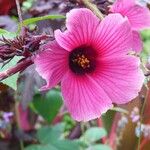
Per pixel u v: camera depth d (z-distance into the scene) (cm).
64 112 43
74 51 20
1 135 39
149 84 22
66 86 20
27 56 19
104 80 20
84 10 19
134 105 23
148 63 22
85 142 38
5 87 22
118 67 20
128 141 34
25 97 32
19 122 41
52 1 32
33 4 35
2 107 37
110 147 38
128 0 24
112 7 24
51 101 38
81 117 20
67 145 38
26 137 39
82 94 20
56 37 19
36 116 43
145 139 33
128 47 20
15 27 31
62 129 39
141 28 24
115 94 20
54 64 19
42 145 38
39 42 19
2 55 19
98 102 20
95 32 20
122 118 35
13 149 39
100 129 38
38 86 30
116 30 20
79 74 20
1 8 31
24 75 31
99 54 20
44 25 26
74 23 19
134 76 20
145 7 24
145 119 32
